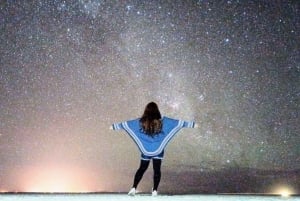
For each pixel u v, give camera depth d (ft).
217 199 18.17
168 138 20.11
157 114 20.13
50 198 18.25
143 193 23.26
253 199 18.51
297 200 18.44
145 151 20.07
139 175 20.30
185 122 20.17
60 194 21.34
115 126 20.08
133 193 20.17
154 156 20.11
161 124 20.08
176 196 19.74
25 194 20.86
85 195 20.56
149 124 19.94
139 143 20.08
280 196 20.79
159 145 20.08
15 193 21.40
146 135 20.01
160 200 17.46
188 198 18.53
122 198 18.44
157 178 20.26
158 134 20.03
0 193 21.20
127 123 20.12
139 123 20.11
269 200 18.11
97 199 17.92
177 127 20.17
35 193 21.65
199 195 20.74
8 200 17.11
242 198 18.92
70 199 17.81
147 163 20.21
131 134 20.08
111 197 19.03
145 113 20.13
